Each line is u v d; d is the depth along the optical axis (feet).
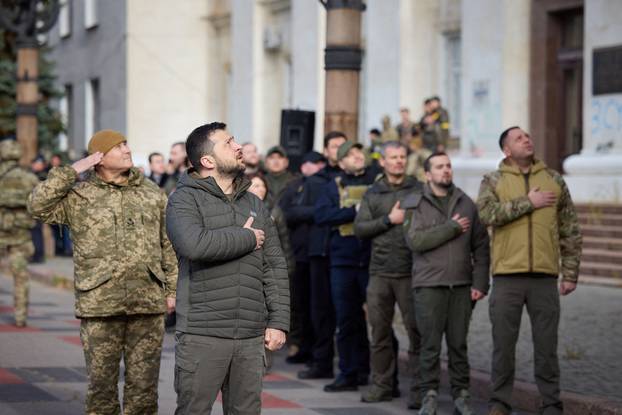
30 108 88.53
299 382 39.45
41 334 48.78
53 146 133.69
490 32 85.76
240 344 22.54
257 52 119.44
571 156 77.15
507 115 84.89
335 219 37.17
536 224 31.09
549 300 31.37
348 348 37.73
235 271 22.45
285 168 46.34
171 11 132.16
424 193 33.42
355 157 37.65
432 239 32.71
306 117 51.75
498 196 31.53
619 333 45.09
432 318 32.94
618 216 66.28
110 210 26.91
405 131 77.46
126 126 132.36
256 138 119.65
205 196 22.72
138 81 132.36
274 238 23.38
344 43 44.42
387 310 35.65
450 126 93.30
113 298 26.61
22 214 50.31
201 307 22.35
